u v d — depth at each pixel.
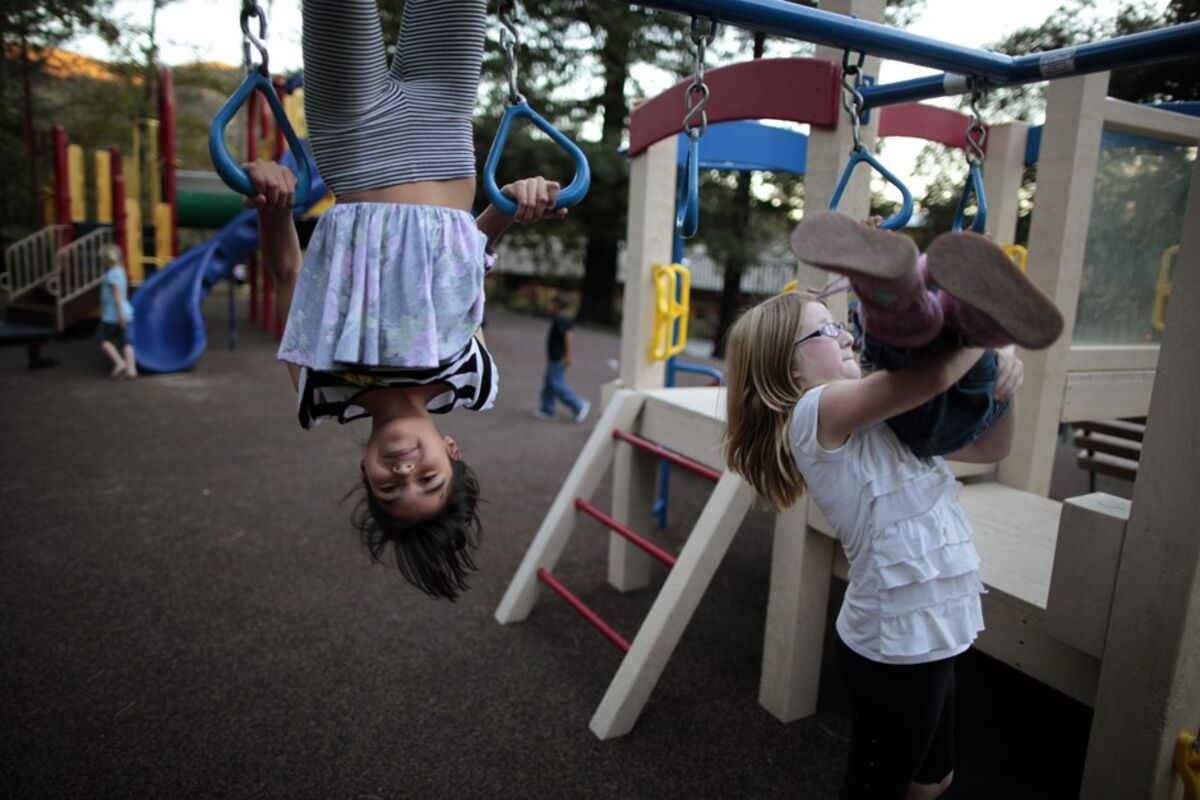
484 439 6.58
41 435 5.99
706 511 2.73
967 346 1.07
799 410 1.52
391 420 1.42
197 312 9.22
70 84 18.44
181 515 4.42
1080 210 2.91
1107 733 1.68
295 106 11.47
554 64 13.49
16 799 2.13
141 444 5.89
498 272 22.14
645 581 3.80
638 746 2.53
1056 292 2.93
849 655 1.60
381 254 1.27
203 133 21.11
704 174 12.95
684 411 3.26
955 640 1.53
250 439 6.19
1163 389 1.54
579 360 11.46
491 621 3.35
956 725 2.79
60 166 10.56
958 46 1.75
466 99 1.36
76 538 4.01
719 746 2.54
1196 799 1.58
